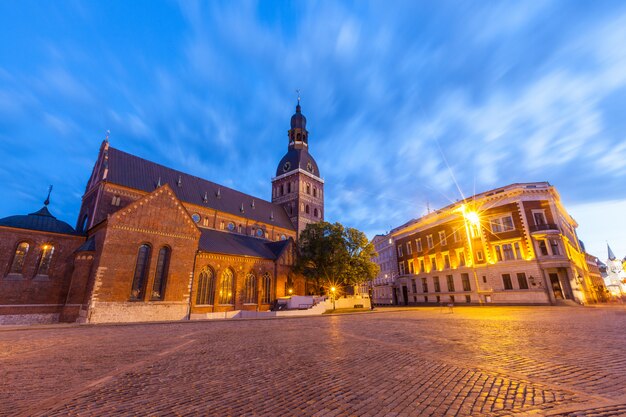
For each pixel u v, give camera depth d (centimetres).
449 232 5272
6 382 775
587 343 1091
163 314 3219
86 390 700
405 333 1562
